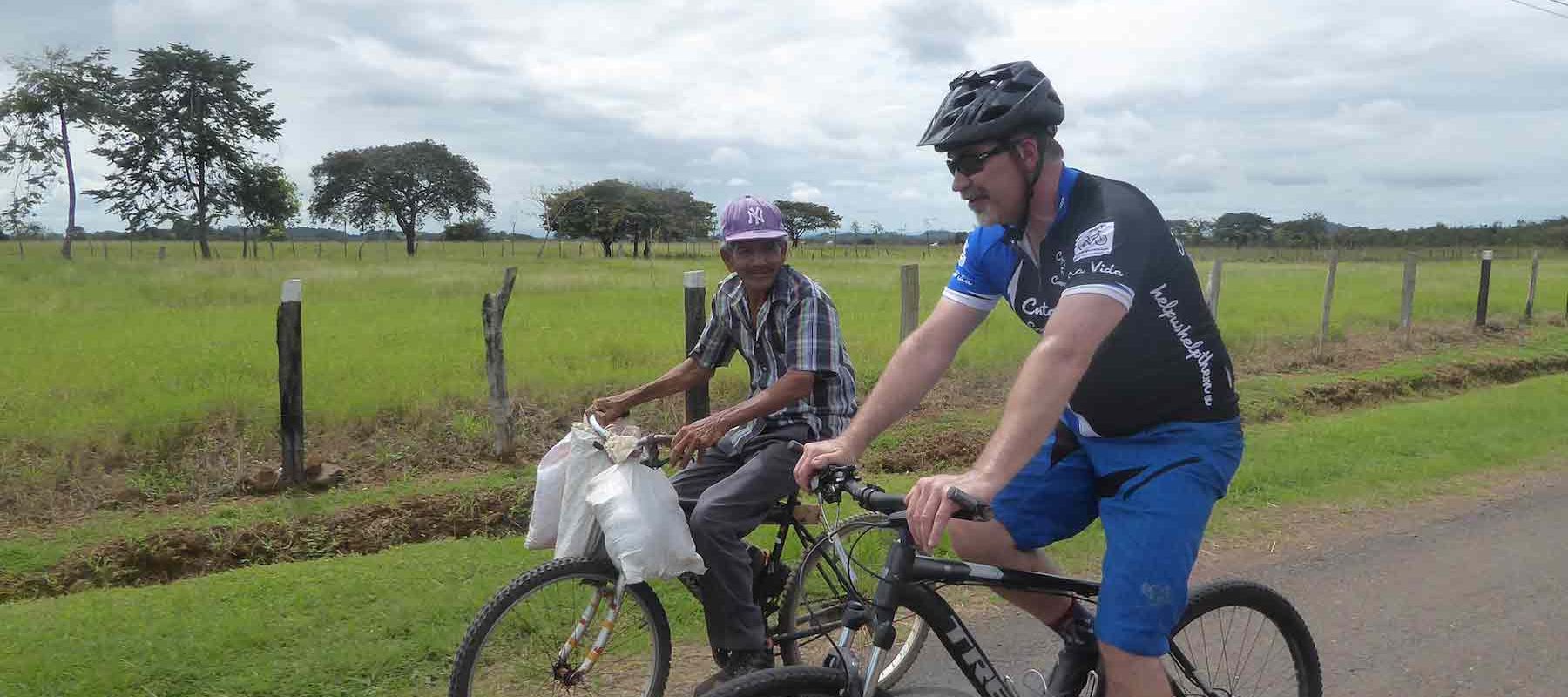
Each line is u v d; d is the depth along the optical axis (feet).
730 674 11.92
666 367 34.37
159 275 81.56
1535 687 13.48
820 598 12.78
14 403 26.32
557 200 270.87
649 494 10.80
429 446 25.64
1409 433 28.96
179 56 194.29
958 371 35.86
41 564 18.06
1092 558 18.13
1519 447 27.76
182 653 12.76
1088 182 8.18
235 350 35.32
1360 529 20.68
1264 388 37.19
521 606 10.80
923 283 77.41
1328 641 14.99
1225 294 69.10
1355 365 43.70
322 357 33.99
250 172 204.13
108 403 26.81
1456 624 15.66
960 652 8.48
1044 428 7.31
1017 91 7.91
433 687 12.60
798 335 11.93
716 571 11.58
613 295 63.21
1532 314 62.49
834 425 12.34
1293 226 245.86
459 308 52.65
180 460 23.41
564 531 11.00
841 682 7.72
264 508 21.20
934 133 8.25
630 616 11.60
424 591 15.24
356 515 21.02
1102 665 9.01
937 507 7.05
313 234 380.99
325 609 14.42
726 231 11.94
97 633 13.32
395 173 286.25
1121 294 7.54
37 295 60.75
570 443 11.29
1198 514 8.21
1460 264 131.95
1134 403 8.29
